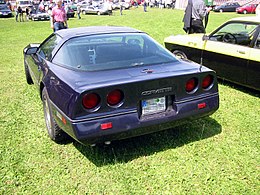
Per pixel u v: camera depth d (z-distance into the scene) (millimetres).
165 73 2898
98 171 2855
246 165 2920
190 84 3016
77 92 2541
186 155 3111
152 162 2992
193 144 3324
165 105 2936
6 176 2789
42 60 3740
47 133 3643
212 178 2725
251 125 3805
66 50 3252
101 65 3000
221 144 3326
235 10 34094
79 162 3012
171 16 25000
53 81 3039
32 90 5328
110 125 2641
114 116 2658
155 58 3273
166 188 2602
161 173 2812
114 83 2623
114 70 2938
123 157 3072
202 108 3102
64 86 2754
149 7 47031
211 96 3166
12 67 7195
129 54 3217
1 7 27125
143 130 2838
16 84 5719
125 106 2699
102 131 2621
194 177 2748
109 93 2609
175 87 2916
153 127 2881
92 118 2588
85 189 2604
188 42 5914
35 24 19844
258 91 5121
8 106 4559
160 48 3531
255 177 2729
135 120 2744
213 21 19359
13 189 2611
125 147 3260
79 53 3123
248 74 4797
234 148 3236
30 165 2971
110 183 2684
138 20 21328
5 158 3092
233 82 5215
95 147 3266
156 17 24078
